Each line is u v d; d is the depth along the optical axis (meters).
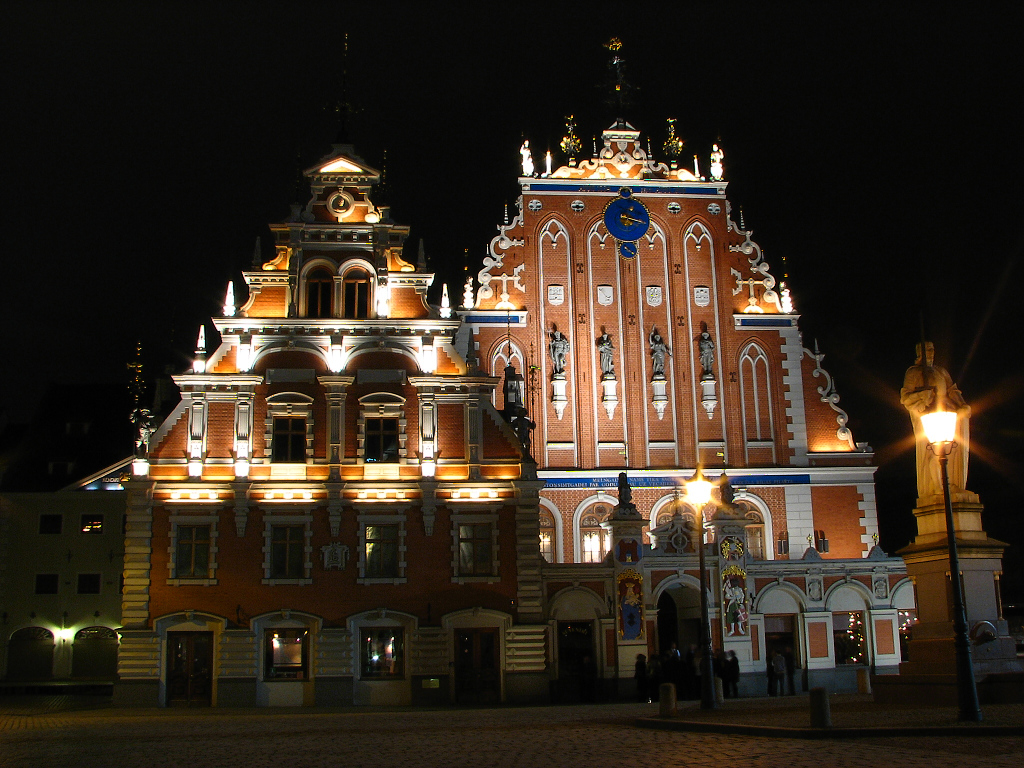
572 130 56.41
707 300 54.69
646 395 53.09
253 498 40.72
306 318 42.56
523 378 52.41
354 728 26.05
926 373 26.67
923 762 15.57
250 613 39.75
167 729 26.97
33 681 54.00
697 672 39.47
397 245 44.34
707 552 44.28
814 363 54.56
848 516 52.41
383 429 42.09
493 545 41.16
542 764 16.92
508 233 54.31
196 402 41.47
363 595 40.25
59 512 57.28
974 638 24.83
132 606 39.44
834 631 44.97
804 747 18.02
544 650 40.66
